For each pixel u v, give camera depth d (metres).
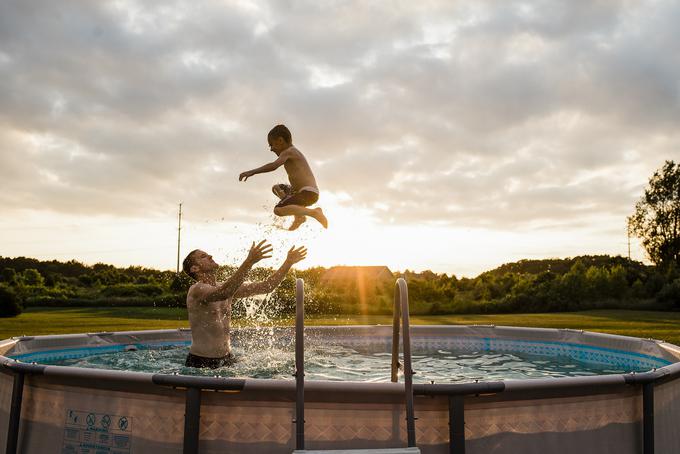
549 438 2.83
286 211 4.63
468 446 2.73
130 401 2.90
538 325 16.42
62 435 3.02
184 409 2.80
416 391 2.66
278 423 2.74
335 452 2.49
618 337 6.16
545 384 2.77
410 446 2.56
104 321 19.59
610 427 2.95
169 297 34.72
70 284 62.69
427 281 29.28
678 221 46.75
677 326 15.85
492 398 2.77
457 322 18.47
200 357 5.28
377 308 25.66
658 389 3.15
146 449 2.83
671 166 47.22
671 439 3.22
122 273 67.94
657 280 30.97
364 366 5.86
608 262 47.25
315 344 7.64
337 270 31.02
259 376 4.88
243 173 4.71
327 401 2.71
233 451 2.74
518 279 34.84
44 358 5.77
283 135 4.96
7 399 3.25
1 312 22.41
